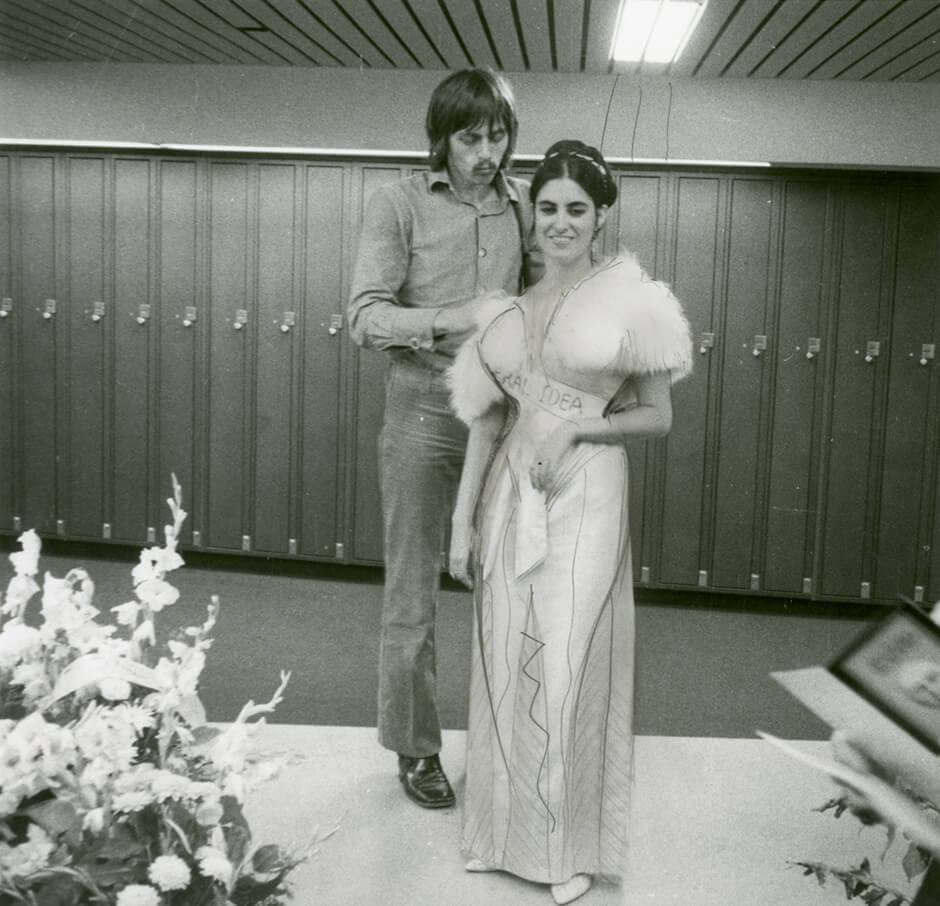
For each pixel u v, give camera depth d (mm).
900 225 3508
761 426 3676
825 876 1732
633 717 1946
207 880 1174
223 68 2809
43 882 1134
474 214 2092
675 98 2496
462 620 2840
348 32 2486
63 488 3555
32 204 3533
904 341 3615
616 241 3549
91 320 3602
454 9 2312
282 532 3486
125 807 1108
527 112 2500
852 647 1088
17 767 1108
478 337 1916
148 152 3314
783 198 3506
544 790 1871
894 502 3725
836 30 2359
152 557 1314
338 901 1783
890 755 1034
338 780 2160
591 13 2289
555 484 1869
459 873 1883
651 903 1812
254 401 3545
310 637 2783
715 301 3600
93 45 2770
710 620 3502
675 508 3736
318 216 3408
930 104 2578
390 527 2117
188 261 3535
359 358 3496
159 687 1202
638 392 1883
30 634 1239
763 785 2225
